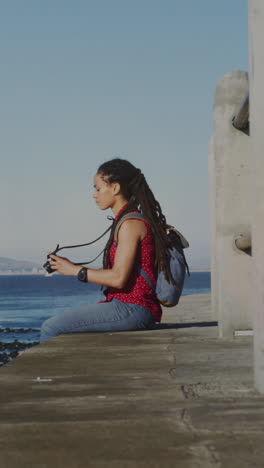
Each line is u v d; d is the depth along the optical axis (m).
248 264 4.41
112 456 1.49
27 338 35.28
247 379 2.52
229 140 4.53
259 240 2.22
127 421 1.81
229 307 4.38
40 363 3.08
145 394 2.25
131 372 2.77
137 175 4.46
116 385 2.45
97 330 4.47
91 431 1.71
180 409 1.97
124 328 4.50
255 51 2.28
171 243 4.46
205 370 2.78
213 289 6.18
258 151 2.24
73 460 1.47
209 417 1.84
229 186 4.53
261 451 1.50
